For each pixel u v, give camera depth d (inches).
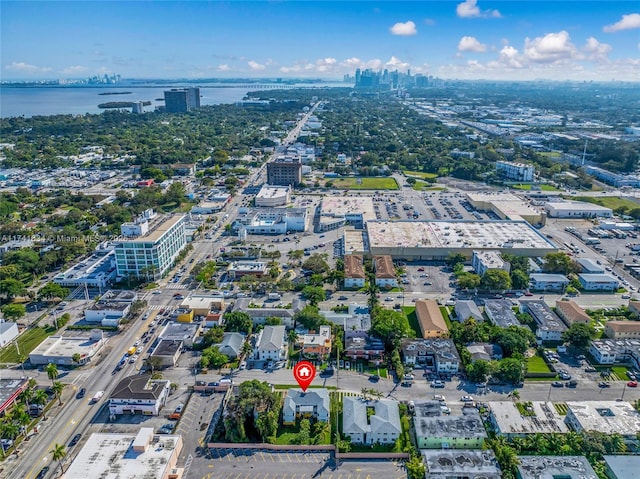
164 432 7396.7
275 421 7283.5
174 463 6732.3
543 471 6348.4
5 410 7751.0
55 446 7022.6
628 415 7396.7
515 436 7116.1
